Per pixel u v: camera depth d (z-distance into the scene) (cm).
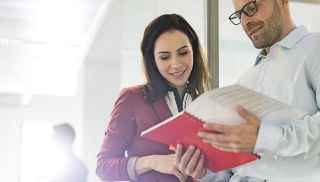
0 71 247
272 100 100
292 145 98
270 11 119
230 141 94
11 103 225
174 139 104
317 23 193
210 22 176
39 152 172
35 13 249
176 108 132
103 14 240
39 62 257
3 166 195
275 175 113
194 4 182
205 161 108
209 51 175
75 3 240
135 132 131
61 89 235
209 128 94
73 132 174
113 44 228
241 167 121
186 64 132
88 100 231
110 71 227
